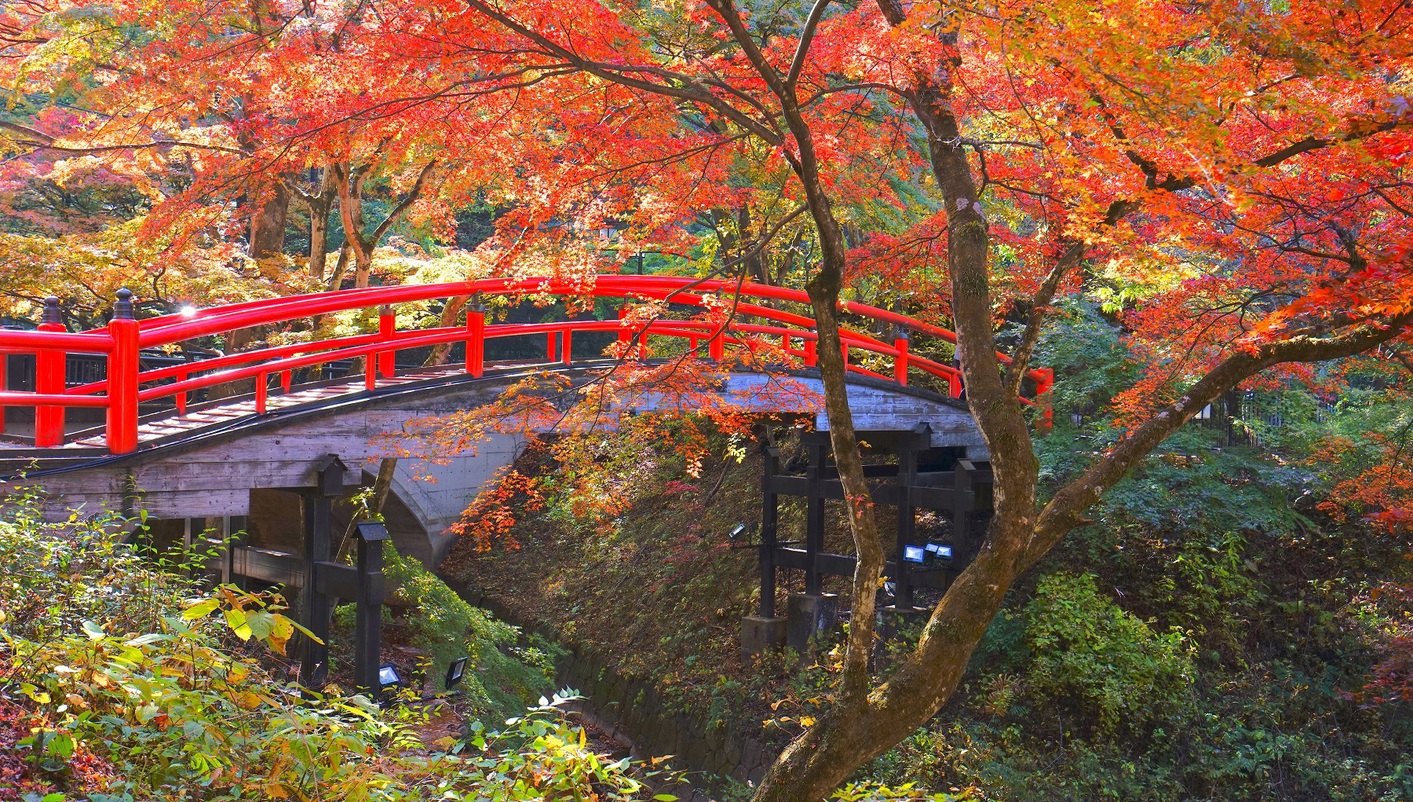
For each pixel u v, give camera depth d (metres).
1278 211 7.47
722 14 6.05
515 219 8.41
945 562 16.48
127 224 13.04
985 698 13.63
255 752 3.68
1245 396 16.78
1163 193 6.46
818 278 6.41
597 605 20.39
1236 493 15.31
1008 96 7.66
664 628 18.55
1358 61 5.69
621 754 16.44
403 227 18.64
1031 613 14.24
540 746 4.21
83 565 5.72
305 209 20.44
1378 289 6.12
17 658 4.03
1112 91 5.74
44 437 7.41
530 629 20.67
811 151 6.38
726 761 15.05
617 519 20.22
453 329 10.66
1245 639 14.15
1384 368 12.02
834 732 5.86
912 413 16.08
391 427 9.82
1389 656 12.89
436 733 10.88
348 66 7.85
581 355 33.25
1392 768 11.80
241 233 13.76
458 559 23.78
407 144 8.90
